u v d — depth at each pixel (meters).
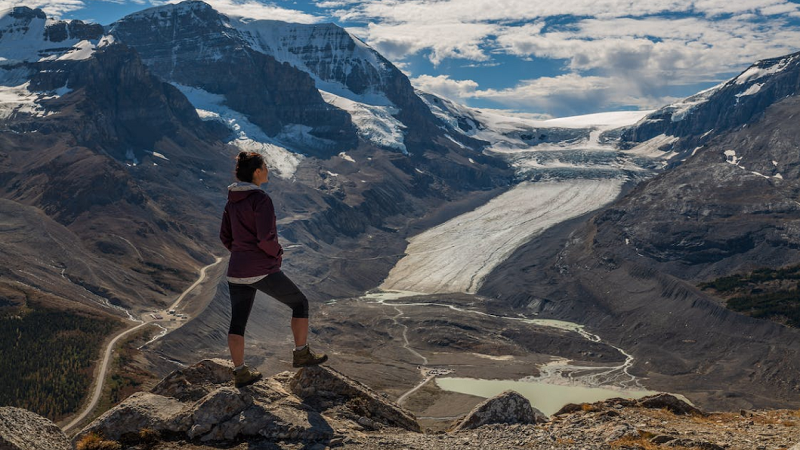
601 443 13.98
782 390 167.75
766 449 14.21
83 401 136.12
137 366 157.50
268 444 11.98
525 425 15.51
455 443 13.30
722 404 159.25
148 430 12.34
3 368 143.38
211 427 12.21
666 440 14.62
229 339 12.43
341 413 14.18
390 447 12.34
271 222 11.84
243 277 12.02
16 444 10.26
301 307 12.45
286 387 15.02
